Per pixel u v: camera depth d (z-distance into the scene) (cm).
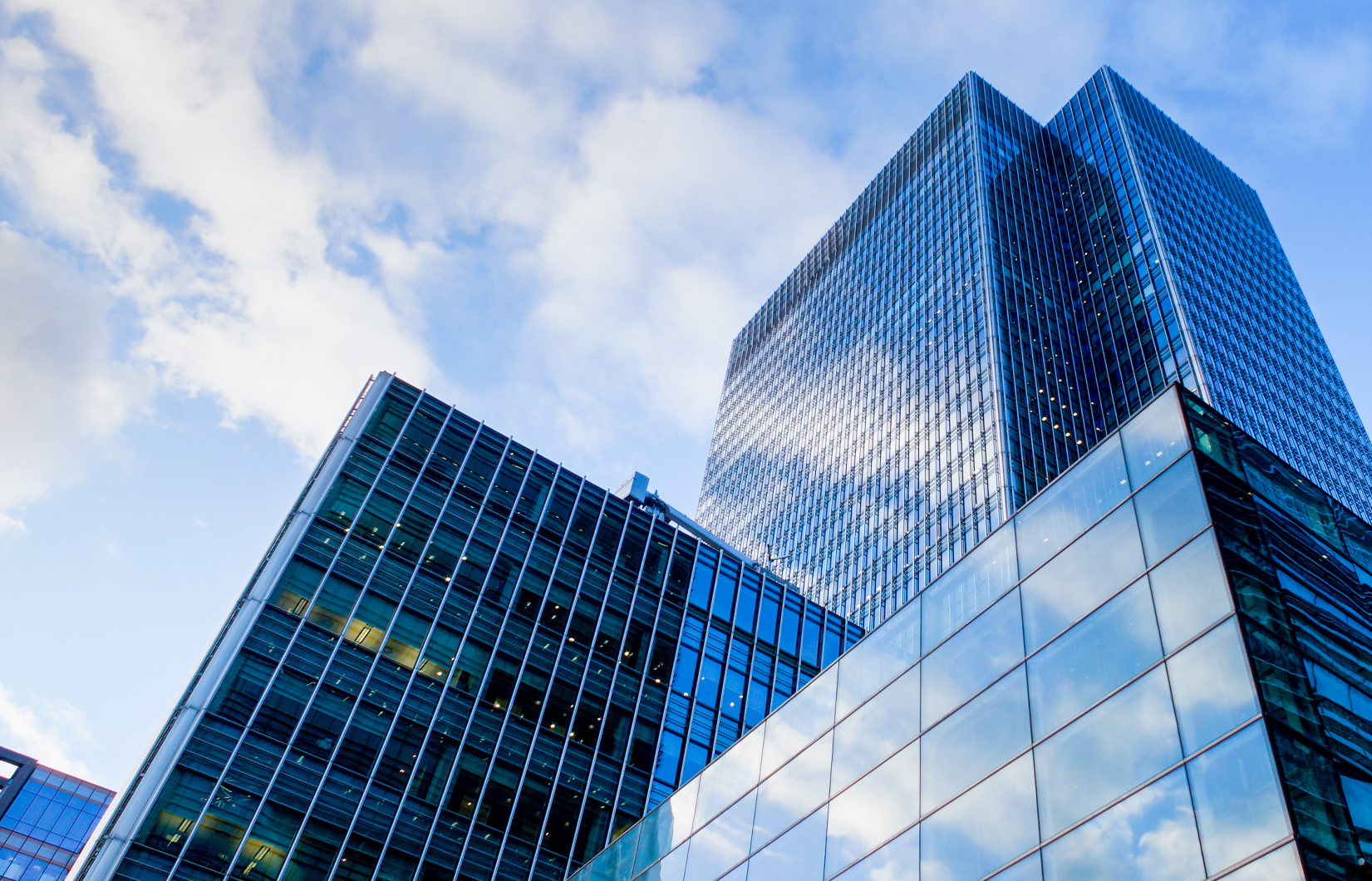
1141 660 1794
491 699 5534
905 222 15775
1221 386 11462
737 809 2866
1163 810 1576
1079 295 13688
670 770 5869
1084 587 2044
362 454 6134
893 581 10844
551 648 5962
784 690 6856
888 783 2277
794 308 18725
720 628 6850
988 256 12731
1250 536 1839
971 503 10144
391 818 4831
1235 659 1611
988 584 2372
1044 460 10362
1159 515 1958
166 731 4634
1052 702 1938
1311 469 12388
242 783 4556
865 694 2594
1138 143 15025
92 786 12719
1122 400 11800
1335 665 1706
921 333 13300
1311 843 1360
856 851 2234
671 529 7212
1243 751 1510
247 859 4372
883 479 12219
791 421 16062
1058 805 1775
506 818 5153
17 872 11612
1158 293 12406
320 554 5534
